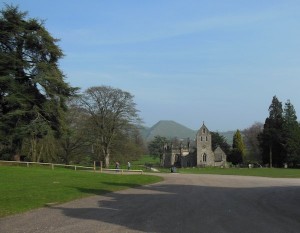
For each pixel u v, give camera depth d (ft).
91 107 249.96
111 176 146.41
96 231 40.70
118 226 44.04
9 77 159.22
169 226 44.21
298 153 328.90
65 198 73.46
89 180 122.62
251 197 81.10
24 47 170.30
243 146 429.38
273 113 366.84
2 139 162.30
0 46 168.14
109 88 250.57
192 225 44.96
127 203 68.23
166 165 443.32
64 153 241.76
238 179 159.22
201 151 402.11
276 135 356.59
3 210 55.21
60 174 138.31
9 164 174.60
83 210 58.08
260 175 205.77
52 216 51.47
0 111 166.81
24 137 165.37
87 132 244.83
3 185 92.73
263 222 47.29
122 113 252.42
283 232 40.45
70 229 41.81
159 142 490.08
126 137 253.24
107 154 249.34
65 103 180.24
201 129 405.18
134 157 256.32
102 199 75.10
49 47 171.63
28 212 54.90
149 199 75.77
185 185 119.03
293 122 354.33
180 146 454.40
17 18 165.89
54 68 174.09
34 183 101.40
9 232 40.04
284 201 73.51
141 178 145.07
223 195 85.40
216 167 364.38
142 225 44.83
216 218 50.60
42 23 171.01
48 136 172.65
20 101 160.04
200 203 68.69
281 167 349.82
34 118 169.27
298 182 142.41
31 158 190.70
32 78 169.68
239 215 53.52
